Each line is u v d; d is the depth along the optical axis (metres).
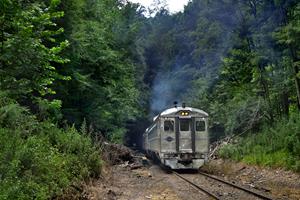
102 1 31.39
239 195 13.79
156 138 28.27
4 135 10.55
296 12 23.17
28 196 8.62
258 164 22.89
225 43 43.88
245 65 32.53
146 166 28.66
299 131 21.91
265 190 15.21
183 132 25.62
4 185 8.01
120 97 32.28
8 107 11.81
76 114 23.83
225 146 29.42
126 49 42.28
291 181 17.23
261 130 29.30
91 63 25.38
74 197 11.37
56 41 19.75
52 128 16.33
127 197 13.23
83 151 16.19
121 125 39.69
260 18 29.30
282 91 28.39
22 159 10.13
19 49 9.50
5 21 9.62
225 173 22.78
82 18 25.81
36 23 10.35
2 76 9.73
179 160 25.19
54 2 10.86
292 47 24.38
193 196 13.73
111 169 20.55
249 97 31.75
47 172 10.94
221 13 36.41
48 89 10.88
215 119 39.19
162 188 15.66
